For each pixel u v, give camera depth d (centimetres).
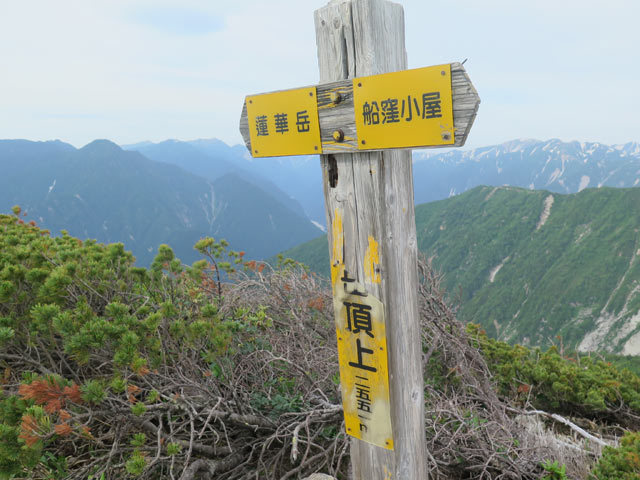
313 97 152
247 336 301
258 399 267
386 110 132
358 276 163
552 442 317
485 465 248
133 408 190
